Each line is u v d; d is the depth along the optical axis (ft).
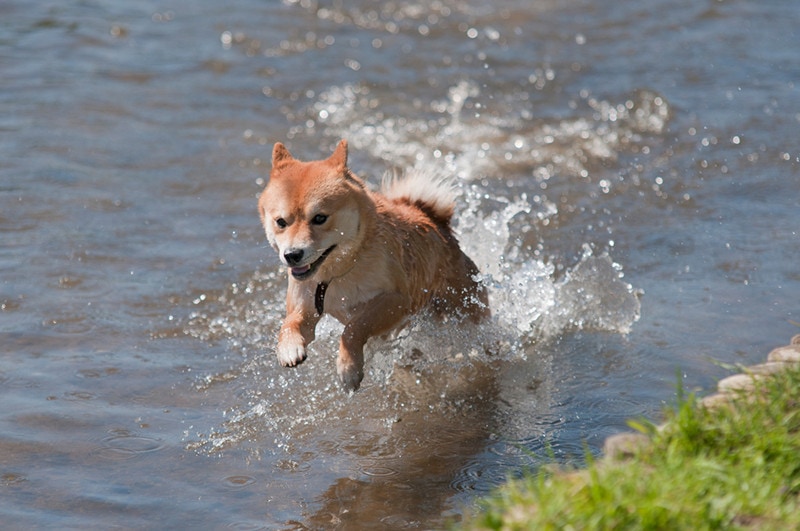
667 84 70.18
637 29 82.53
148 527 27.37
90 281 43.19
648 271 44.88
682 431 24.89
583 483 22.24
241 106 64.80
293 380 36.60
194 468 30.60
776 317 39.60
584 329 40.40
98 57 71.72
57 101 63.26
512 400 35.27
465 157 58.44
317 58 74.23
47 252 45.34
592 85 70.49
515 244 47.83
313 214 32.50
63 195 51.08
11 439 31.42
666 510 20.79
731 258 45.60
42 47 72.79
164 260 45.60
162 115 62.59
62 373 36.01
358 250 34.01
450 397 35.68
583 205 52.37
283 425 33.42
